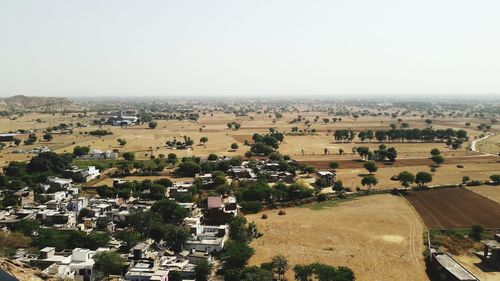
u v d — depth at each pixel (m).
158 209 143.00
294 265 110.44
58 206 154.00
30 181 192.62
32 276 43.91
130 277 96.25
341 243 128.25
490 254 119.50
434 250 119.50
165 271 99.06
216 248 119.00
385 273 107.00
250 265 109.69
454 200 178.75
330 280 93.56
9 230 129.38
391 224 147.00
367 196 187.12
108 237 122.75
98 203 161.00
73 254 104.69
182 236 119.56
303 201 176.88
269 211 167.00
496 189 196.62
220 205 153.50
